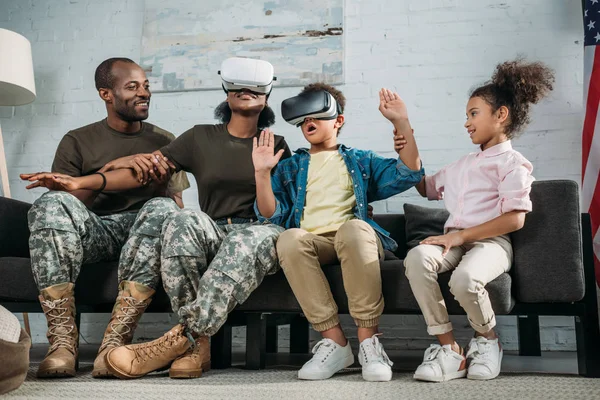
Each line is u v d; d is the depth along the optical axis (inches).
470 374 57.5
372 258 60.6
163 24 116.0
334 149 74.9
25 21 121.3
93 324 109.7
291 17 111.6
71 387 51.5
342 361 59.8
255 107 76.2
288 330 105.2
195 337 61.1
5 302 72.8
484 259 59.3
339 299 63.1
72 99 117.7
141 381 56.1
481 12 106.7
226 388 51.2
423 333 101.3
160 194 83.4
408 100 106.9
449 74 106.3
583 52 100.6
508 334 99.0
